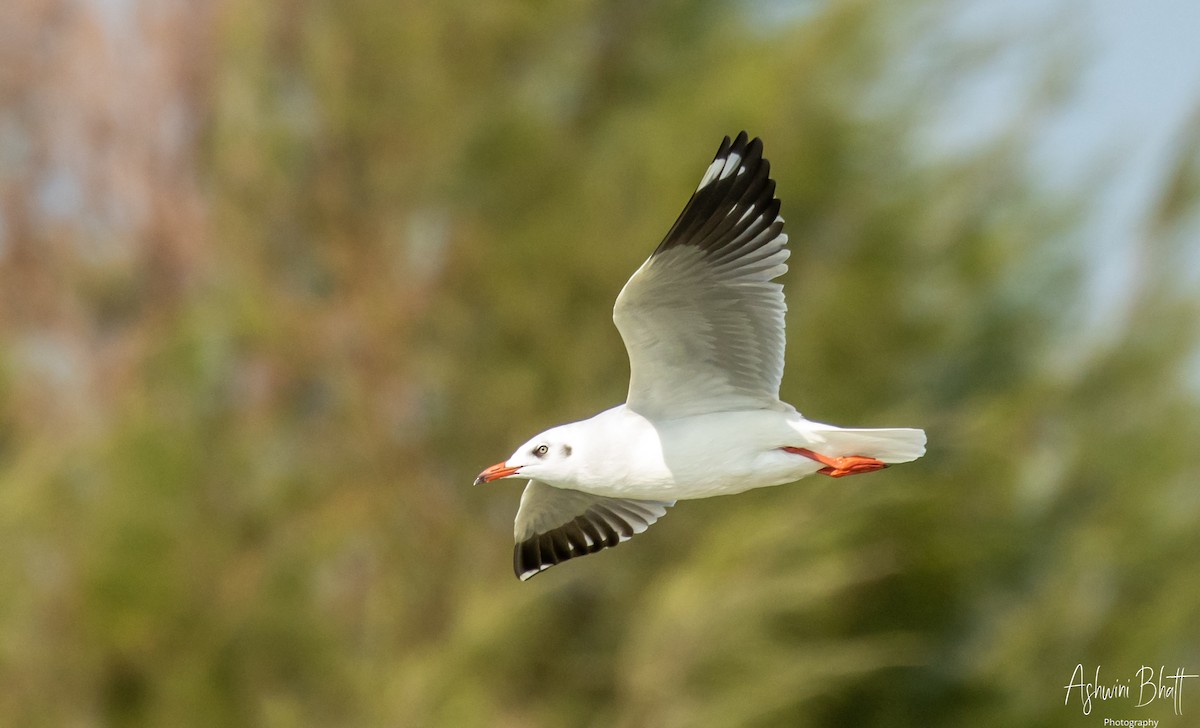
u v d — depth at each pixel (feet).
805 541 34.06
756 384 26.17
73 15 47.70
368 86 40.52
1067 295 39.65
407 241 40.75
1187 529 37.19
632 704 32.78
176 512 35.37
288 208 41.34
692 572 33.50
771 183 25.23
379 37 40.32
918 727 37.14
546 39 40.34
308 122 41.37
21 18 47.88
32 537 34.78
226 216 41.81
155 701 34.22
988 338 38.99
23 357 41.78
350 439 38.47
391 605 36.24
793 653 34.40
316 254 40.88
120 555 34.30
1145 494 37.22
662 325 25.44
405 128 40.52
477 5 39.99
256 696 33.99
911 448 25.84
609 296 37.52
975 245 39.19
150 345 40.78
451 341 39.34
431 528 37.96
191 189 46.62
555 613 36.50
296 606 35.01
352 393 38.81
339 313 39.78
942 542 37.14
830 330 37.63
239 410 38.70
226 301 39.06
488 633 33.76
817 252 38.24
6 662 33.88
